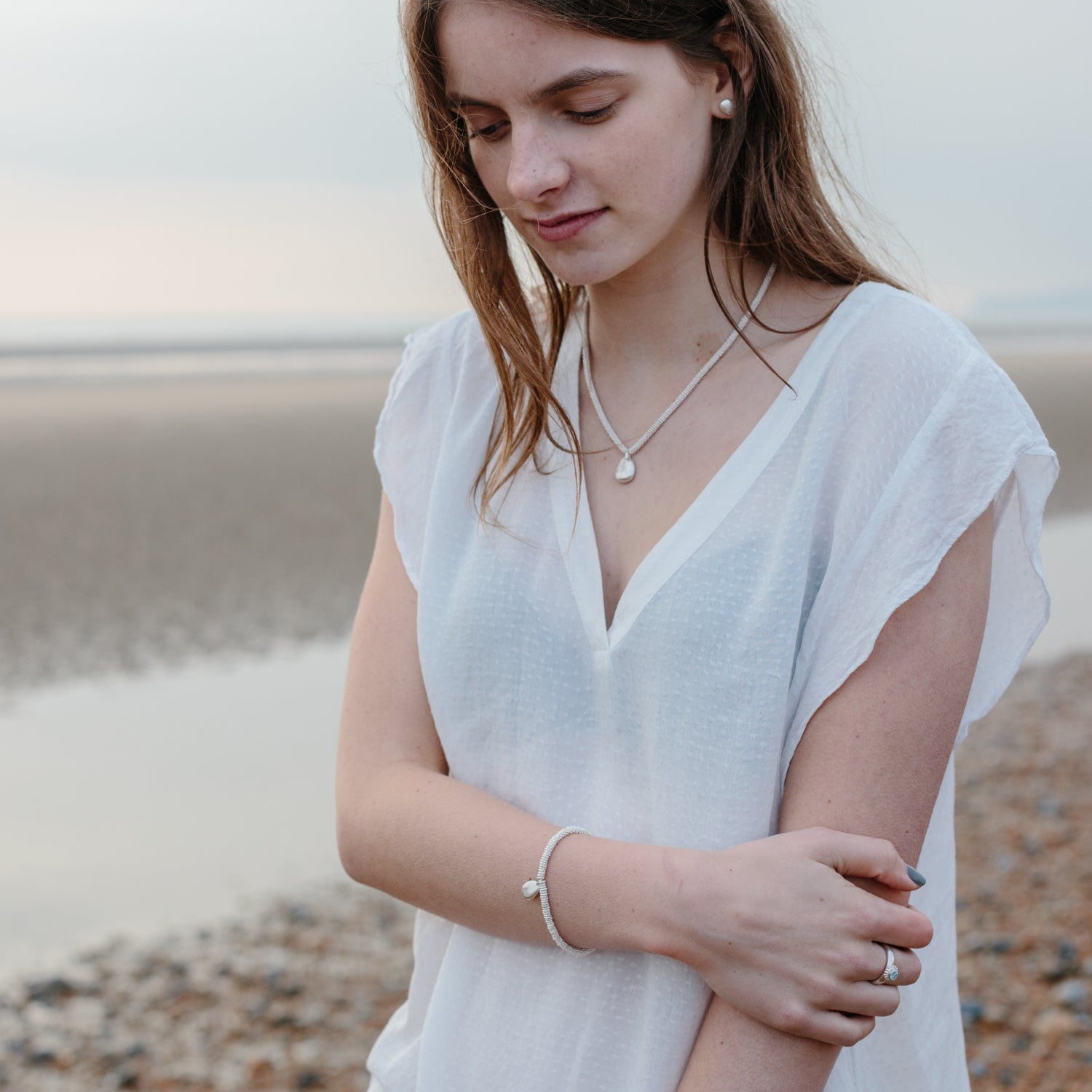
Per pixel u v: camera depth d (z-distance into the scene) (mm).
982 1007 4266
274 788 6805
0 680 8914
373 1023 4531
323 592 11906
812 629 1192
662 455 1294
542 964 1292
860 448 1194
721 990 1134
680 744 1200
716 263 1294
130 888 5613
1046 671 9547
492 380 1458
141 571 12750
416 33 1218
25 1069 4211
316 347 77562
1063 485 19234
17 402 34344
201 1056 4312
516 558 1320
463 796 1309
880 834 1152
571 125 1180
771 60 1230
